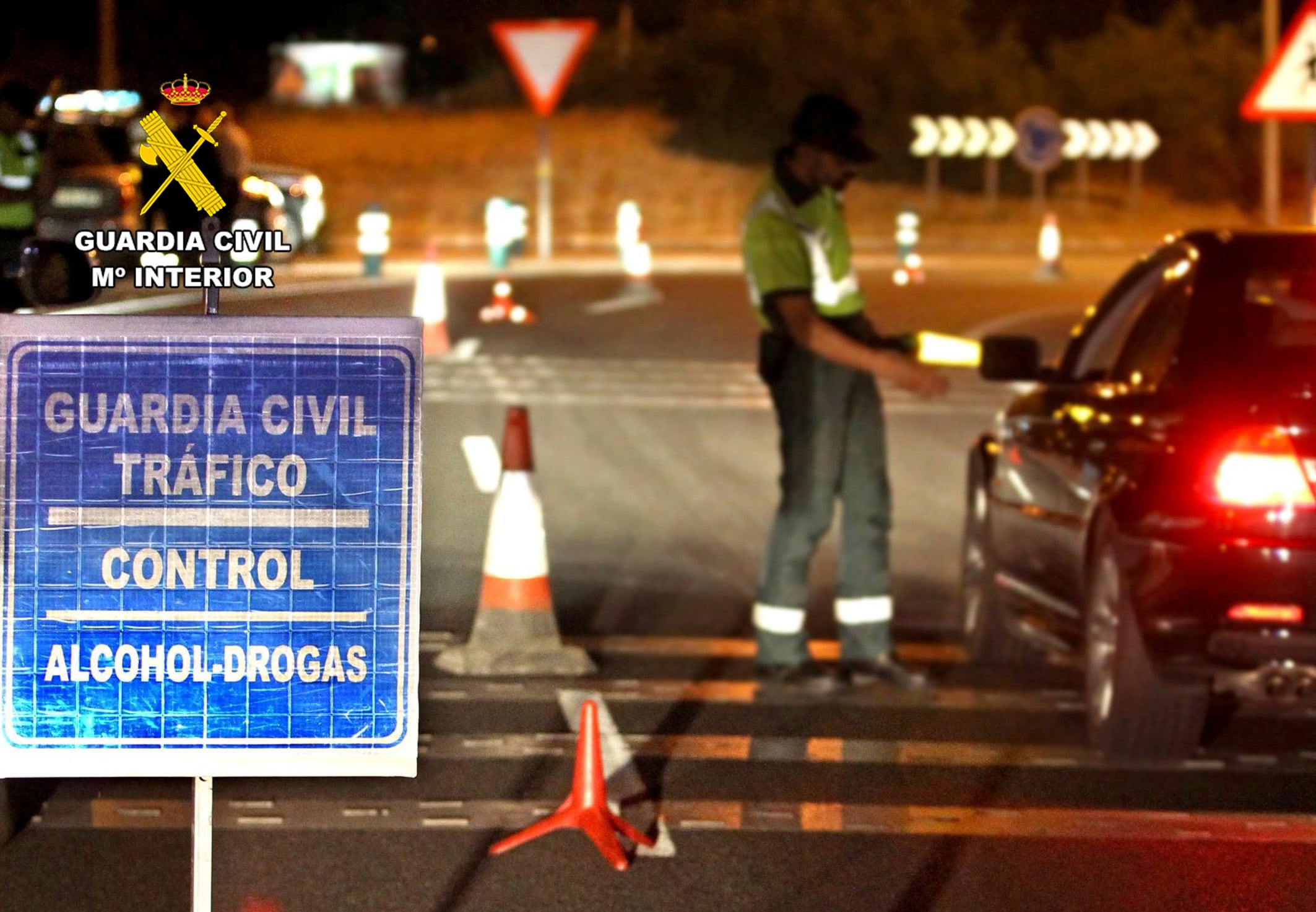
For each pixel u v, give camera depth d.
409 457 7.05
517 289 42.25
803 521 13.38
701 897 9.20
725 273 47.66
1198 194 80.38
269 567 7.02
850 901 9.16
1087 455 12.05
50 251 7.73
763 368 13.39
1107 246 64.62
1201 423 10.91
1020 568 13.37
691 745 11.94
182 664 7.02
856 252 59.94
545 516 19.77
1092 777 11.33
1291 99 17.30
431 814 10.48
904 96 81.62
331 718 7.07
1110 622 11.50
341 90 80.94
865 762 11.59
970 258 58.25
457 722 12.42
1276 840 10.20
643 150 78.25
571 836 10.10
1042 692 13.50
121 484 6.96
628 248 42.28
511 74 84.25
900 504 20.73
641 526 19.38
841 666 13.70
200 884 7.12
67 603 6.97
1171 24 86.88
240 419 6.99
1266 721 12.82
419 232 62.62
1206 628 10.70
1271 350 11.19
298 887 9.29
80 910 8.95
